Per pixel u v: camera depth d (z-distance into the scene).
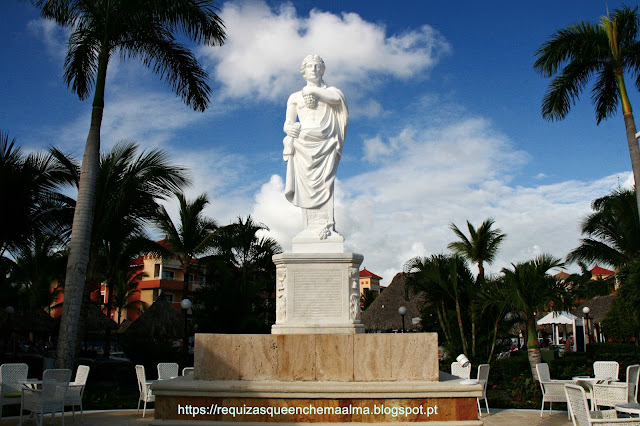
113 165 15.09
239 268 20.48
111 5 12.59
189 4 12.37
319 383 6.64
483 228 19.47
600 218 21.92
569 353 22.81
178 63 13.88
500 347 17.12
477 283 17.23
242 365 6.93
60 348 11.63
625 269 13.94
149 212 15.65
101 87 12.98
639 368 10.07
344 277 8.09
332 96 9.10
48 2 12.54
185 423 6.43
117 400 13.48
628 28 15.89
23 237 14.90
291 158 8.97
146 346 18.09
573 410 6.84
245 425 6.36
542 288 14.06
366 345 6.89
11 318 21.86
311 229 8.67
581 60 16.42
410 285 17.53
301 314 7.99
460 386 6.49
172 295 44.25
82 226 12.23
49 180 14.75
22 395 9.25
